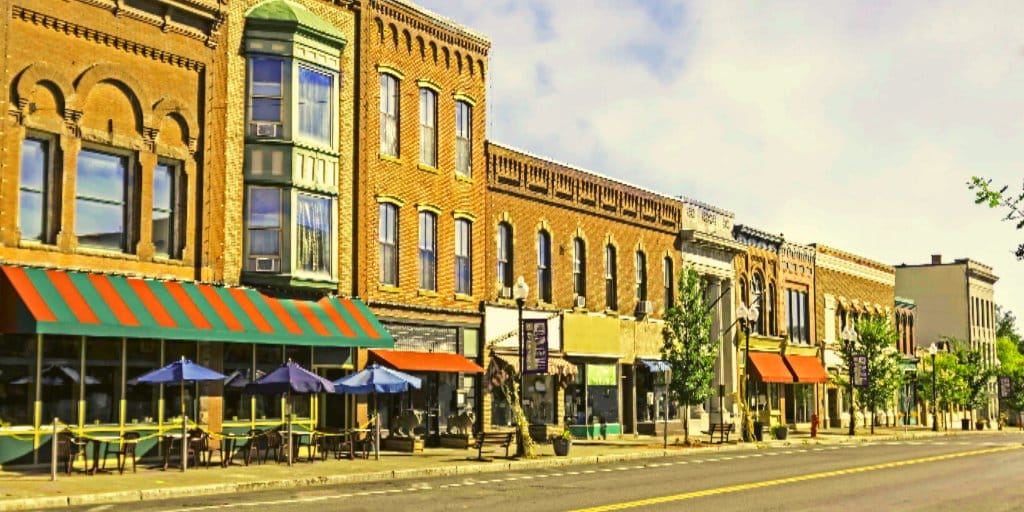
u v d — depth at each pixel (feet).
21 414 77.66
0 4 77.46
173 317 84.94
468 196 124.47
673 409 162.91
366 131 109.29
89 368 82.33
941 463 105.81
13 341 77.56
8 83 77.92
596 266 146.00
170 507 58.75
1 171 77.15
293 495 67.31
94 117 84.17
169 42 90.17
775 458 112.88
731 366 178.81
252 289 96.32
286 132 98.68
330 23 106.11
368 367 96.63
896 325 259.39
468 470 90.63
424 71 119.03
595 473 88.58
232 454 89.20
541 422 133.08
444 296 119.65
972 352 270.46
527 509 58.75
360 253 107.34
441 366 113.50
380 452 106.01
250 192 97.60
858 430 211.82
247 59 97.96
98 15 84.48
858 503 65.16
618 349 148.05
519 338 110.52
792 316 204.95
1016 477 87.25
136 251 86.48
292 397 101.04
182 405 82.12
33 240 80.02
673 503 63.16
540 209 136.26
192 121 91.86
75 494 62.90
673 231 163.84
